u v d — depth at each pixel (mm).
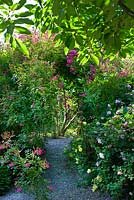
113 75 5824
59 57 6613
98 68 6195
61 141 6711
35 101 5727
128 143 4109
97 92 5508
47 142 6160
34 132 5547
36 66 6035
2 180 4742
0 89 6293
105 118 4969
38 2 1849
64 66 6625
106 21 1484
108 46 1720
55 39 2014
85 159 4719
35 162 4488
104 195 4414
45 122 5746
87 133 4684
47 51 6621
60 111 6836
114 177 4059
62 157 5762
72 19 1924
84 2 1480
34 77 5953
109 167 4160
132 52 2230
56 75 6355
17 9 1556
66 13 1494
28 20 1545
